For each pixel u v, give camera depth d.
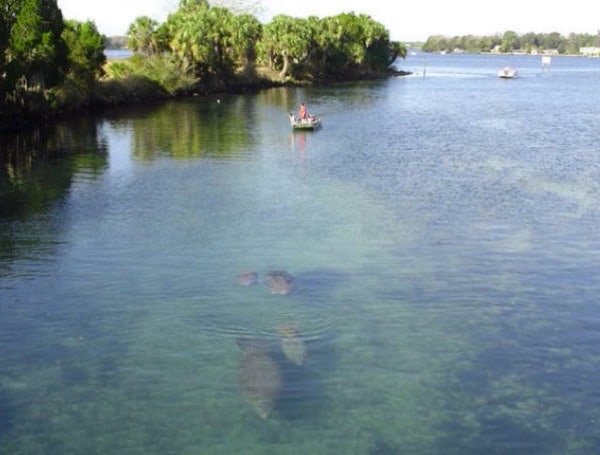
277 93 90.44
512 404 13.08
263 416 12.62
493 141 45.50
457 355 15.02
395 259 21.11
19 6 51.81
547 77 134.38
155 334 16.00
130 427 12.32
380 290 18.66
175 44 83.56
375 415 12.70
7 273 19.84
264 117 60.91
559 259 21.09
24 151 42.22
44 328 16.30
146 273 19.89
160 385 13.73
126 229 24.30
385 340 15.72
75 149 42.94
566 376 14.12
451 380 13.95
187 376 14.06
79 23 65.94
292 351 15.01
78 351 15.17
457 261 20.92
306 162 37.56
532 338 15.84
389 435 12.08
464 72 155.38
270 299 17.98
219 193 29.98
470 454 11.55
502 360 14.80
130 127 53.75
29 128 53.28
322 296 18.23
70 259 21.09
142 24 81.50
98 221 25.41
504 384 13.82
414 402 13.13
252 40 99.94
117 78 75.00
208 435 12.05
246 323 16.58
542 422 12.48
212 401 13.13
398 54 144.50
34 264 20.62
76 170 35.69
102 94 69.38
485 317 17.02
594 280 19.41
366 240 22.95
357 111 66.88
